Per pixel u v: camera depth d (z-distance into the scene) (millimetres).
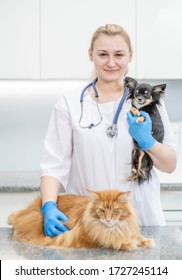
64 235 1062
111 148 1396
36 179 2432
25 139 2713
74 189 1489
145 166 1390
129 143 1390
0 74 2293
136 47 2293
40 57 2291
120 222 1024
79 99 1468
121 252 1001
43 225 1160
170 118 2727
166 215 2283
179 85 2709
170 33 2295
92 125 1407
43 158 1449
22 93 2682
